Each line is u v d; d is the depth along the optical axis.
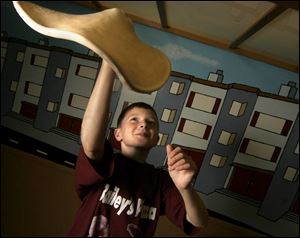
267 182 1.45
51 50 1.49
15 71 1.51
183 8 1.17
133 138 0.79
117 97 1.45
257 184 1.45
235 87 1.42
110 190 0.76
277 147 1.44
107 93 0.50
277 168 1.44
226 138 1.44
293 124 1.42
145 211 0.78
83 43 0.31
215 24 1.23
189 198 0.73
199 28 1.33
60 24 0.33
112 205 0.75
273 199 1.45
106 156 0.68
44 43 1.49
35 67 1.50
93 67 1.47
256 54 1.41
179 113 1.44
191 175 0.65
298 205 1.46
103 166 0.68
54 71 1.49
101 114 0.51
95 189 0.78
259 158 1.45
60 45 1.49
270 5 0.94
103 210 0.74
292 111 1.42
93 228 0.72
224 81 1.43
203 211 0.77
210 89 1.43
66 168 1.52
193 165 0.67
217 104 1.43
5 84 1.52
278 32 1.13
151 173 0.84
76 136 1.50
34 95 1.51
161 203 0.84
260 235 1.46
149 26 1.42
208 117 1.44
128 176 0.79
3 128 1.54
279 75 1.41
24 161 1.54
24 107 1.52
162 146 1.46
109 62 0.31
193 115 1.44
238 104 1.43
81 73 1.48
